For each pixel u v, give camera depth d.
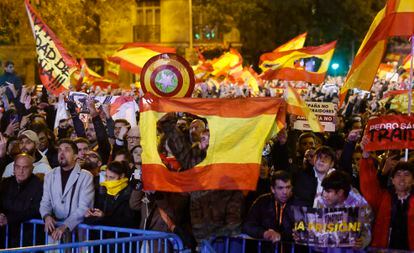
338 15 57.91
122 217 11.02
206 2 60.25
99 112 16.20
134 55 23.61
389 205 10.24
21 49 55.12
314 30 57.72
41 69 17.62
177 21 64.81
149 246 10.16
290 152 14.66
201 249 10.00
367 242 9.40
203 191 10.07
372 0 58.75
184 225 10.70
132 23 64.12
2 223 11.17
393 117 11.05
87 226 10.73
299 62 25.78
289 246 9.88
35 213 11.31
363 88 13.56
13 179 11.55
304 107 11.12
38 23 17.59
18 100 17.81
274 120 10.12
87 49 59.56
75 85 18.02
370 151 10.80
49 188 11.20
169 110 10.17
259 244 9.96
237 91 26.73
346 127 18.27
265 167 11.94
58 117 17.52
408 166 10.12
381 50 13.43
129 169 11.85
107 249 9.84
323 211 9.42
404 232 10.12
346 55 60.28
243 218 10.22
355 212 9.38
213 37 64.88
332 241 9.38
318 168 10.92
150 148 10.12
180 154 10.14
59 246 9.13
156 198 10.59
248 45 59.53
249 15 57.34
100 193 11.38
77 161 12.59
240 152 10.07
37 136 13.48
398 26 12.73
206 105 10.15
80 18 49.06
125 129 14.78
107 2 51.12
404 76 35.62
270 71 22.05
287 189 9.85
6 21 44.84
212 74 32.12
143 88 11.11
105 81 29.41
